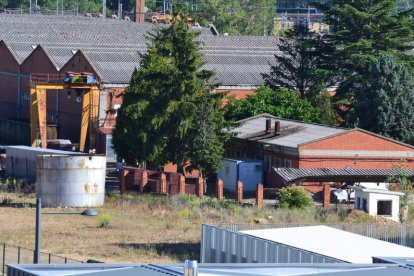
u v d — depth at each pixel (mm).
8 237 170500
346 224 167875
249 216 190375
